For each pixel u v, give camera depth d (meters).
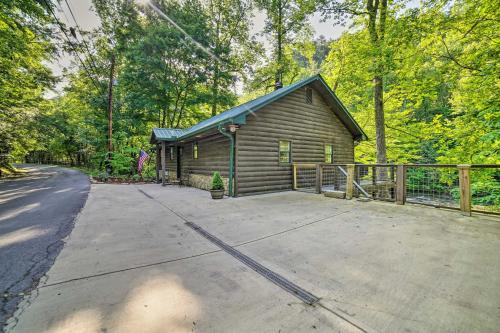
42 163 46.12
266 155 8.45
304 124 9.84
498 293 2.01
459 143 7.94
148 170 17.44
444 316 1.72
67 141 29.69
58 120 22.61
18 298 2.01
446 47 6.38
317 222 4.42
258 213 5.22
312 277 2.35
